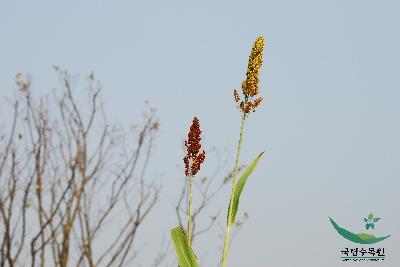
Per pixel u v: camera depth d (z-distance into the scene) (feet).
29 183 27.96
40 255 27.35
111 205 29.40
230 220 24.38
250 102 23.85
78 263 28.30
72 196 28.43
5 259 26.84
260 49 23.95
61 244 28.14
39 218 27.84
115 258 28.78
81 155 29.32
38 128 29.19
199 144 25.18
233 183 24.47
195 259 24.67
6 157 28.02
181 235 24.86
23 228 27.53
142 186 30.25
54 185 28.84
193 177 25.23
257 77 23.85
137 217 29.45
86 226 28.63
